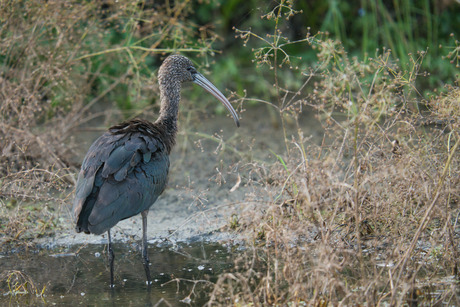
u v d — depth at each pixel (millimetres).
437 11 21719
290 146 17766
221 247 12258
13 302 10008
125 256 12062
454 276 10094
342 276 9742
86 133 19250
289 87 21547
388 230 11234
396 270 9289
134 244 12641
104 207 10070
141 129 11219
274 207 9180
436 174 10078
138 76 16453
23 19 15211
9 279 10758
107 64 18750
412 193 10234
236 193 14867
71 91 16688
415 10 21781
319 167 8977
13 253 12359
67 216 13867
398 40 20422
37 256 12180
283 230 8992
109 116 17406
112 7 17906
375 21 20844
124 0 16266
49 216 13453
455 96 10453
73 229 13266
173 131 12562
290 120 19953
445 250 10227
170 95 12578
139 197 10469
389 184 10312
